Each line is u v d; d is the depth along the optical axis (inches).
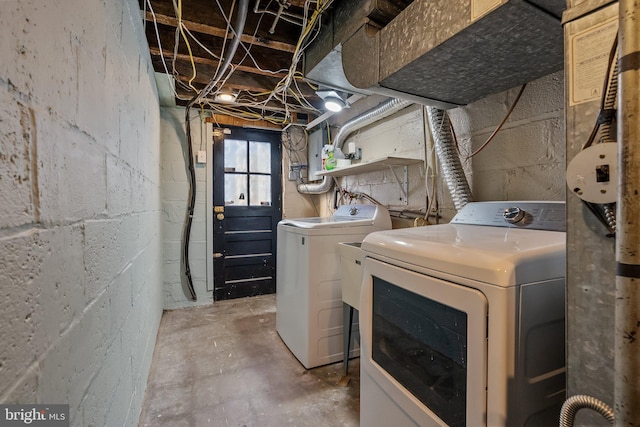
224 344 96.7
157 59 87.3
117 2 46.0
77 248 30.1
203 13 67.2
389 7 56.0
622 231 17.6
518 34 41.0
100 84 37.7
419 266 38.9
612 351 22.1
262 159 150.5
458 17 40.7
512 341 30.1
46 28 23.9
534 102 59.0
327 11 66.7
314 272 83.7
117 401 45.5
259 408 66.8
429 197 85.0
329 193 144.4
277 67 90.7
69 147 28.3
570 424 22.8
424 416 38.2
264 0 68.4
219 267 140.9
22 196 20.6
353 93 91.2
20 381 20.2
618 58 18.1
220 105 130.5
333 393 72.4
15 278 19.7
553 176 56.1
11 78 19.3
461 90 60.7
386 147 104.1
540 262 32.3
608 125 21.7
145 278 74.3
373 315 49.3
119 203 47.2
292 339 91.4
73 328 29.0
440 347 36.9
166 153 129.0
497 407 30.1
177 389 73.0
